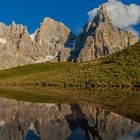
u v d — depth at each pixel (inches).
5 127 876.6
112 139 735.7
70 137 747.4
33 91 3356.3
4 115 1141.1
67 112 1250.6
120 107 1505.9
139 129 877.2
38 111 1289.4
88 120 1034.1
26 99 2031.3
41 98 2142.0
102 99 2036.2
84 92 3031.5
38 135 763.4
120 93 2760.8
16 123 952.3
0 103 1694.1
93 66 5689.0
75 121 1005.2
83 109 1390.3
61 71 6092.5
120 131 840.3
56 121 1000.2
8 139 712.4
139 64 4928.6
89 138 741.9
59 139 722.8
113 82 4249.5
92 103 1722.4
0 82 6122.1
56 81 5073.8
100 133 805.2
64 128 868.6
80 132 812.0
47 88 4158.5
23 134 774.5
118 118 1110.4
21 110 1326.3
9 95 2549.2
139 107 1503.4
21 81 5767.7
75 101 1865.2
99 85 4234.7
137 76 4377.5
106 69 5078.7
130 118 1114.7
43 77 5816.9
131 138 747.4
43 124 936.3
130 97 2235.5
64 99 2037.4
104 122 1002.1
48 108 1423.5
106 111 1323.8
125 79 4323.3
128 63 5108.3
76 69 5826.8
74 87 4284.0
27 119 1035.3
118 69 4877.0
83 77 4904.0
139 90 3240.7
